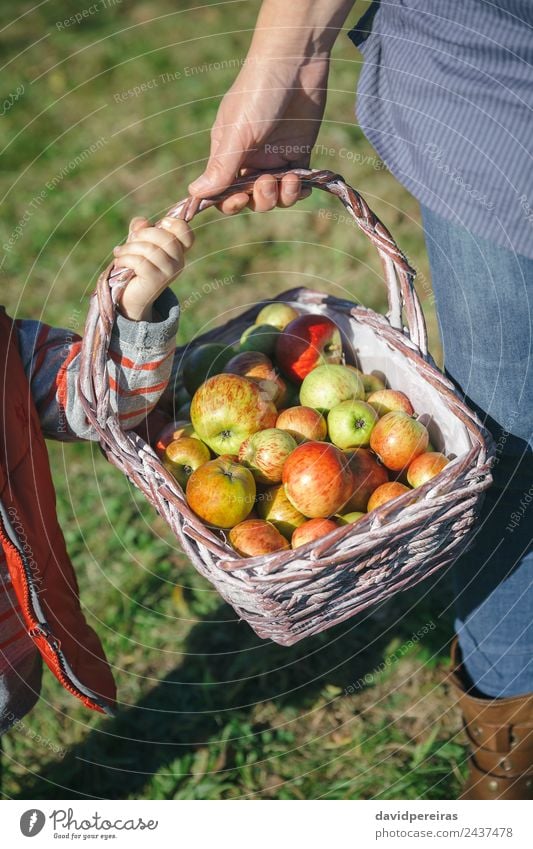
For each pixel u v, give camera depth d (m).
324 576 1.17
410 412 1.52
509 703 1.50
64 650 1.26
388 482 1.43
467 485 1.24
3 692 1.35
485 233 1.27
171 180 3.61
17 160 3.79
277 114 1.41
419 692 1.94
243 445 1.46
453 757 1.82
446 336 1.46
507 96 1.22
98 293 1.26
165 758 1.86
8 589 1.31
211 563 1.19
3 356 1.28
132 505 2.37
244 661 2.03
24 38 4.77
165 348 1.32
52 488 1.34
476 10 1.24
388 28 1.37
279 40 1.39
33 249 3.25
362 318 1.59
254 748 1.87
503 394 1.41
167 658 2.04
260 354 1.58
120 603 2.14
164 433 1.52
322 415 1.52
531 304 1.33
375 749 1.84
